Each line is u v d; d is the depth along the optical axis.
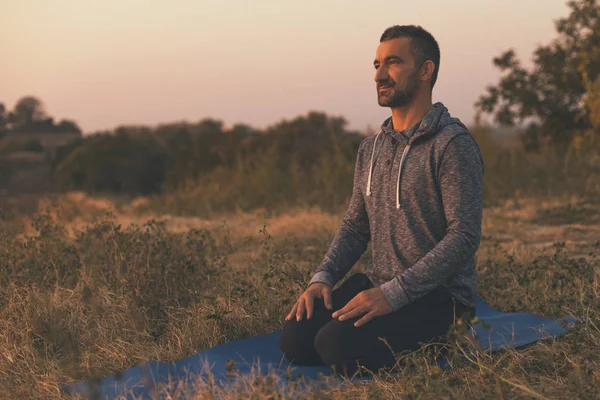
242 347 3.60
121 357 3.64
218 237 7.50
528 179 12.44
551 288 4.54
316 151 16.41
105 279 4.78
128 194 23.67
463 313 2.91
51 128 50.78
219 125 29.53
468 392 2.82
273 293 4.46
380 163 3.30
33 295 4.31
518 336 3.58
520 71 23.55
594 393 2.66
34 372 3.48
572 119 22.77
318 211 10.54
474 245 3.04
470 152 3.09
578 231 7.64
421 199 3.15
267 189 13.39
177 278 4.87
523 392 2.72
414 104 3.22
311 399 2.76
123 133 28.48
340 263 3.49
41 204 9.77
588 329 3.42
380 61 3.25
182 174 20.48
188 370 3.29
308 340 3.28
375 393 2.85
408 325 3.12
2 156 38.53
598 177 11.82
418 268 3.03
